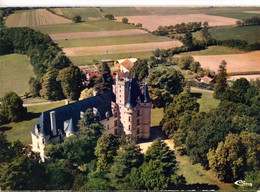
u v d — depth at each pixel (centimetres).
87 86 17962
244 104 13912
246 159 9881
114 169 9394
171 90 16812
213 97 17212
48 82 17150
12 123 14575
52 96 17388
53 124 10794
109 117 12131
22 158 9188
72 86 17238
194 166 10806
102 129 11469
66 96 17512
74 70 17288
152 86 16588
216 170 10006
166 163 9338
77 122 11369
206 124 10812
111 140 10494
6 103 14450
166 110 13162
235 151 9725
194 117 11844
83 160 10388
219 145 9931
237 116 11731
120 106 12188
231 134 10119
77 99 17525
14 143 10031
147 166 9181
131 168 9519
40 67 19925
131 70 18588
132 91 11969
